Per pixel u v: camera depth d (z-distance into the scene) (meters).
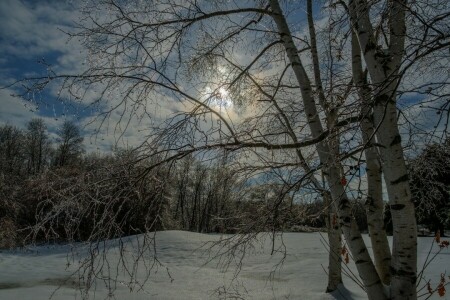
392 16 3.15
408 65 2.39
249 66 4.89
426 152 4.16
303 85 4.43
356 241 3.62
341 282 8.72
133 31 4.03
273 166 4.04
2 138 39.59
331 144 3.62
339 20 3.41
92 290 9.58
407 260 3.21
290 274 11.47
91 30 3.88
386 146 3.26
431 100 2.55
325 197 4.31
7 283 11.11
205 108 3.72
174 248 17.03
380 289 3.45
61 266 14.31
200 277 11.59
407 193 3.23
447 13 2.63
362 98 2.68
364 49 3.43
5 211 17.38
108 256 13.43
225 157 3.81
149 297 8.99
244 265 13.27
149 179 3.59
